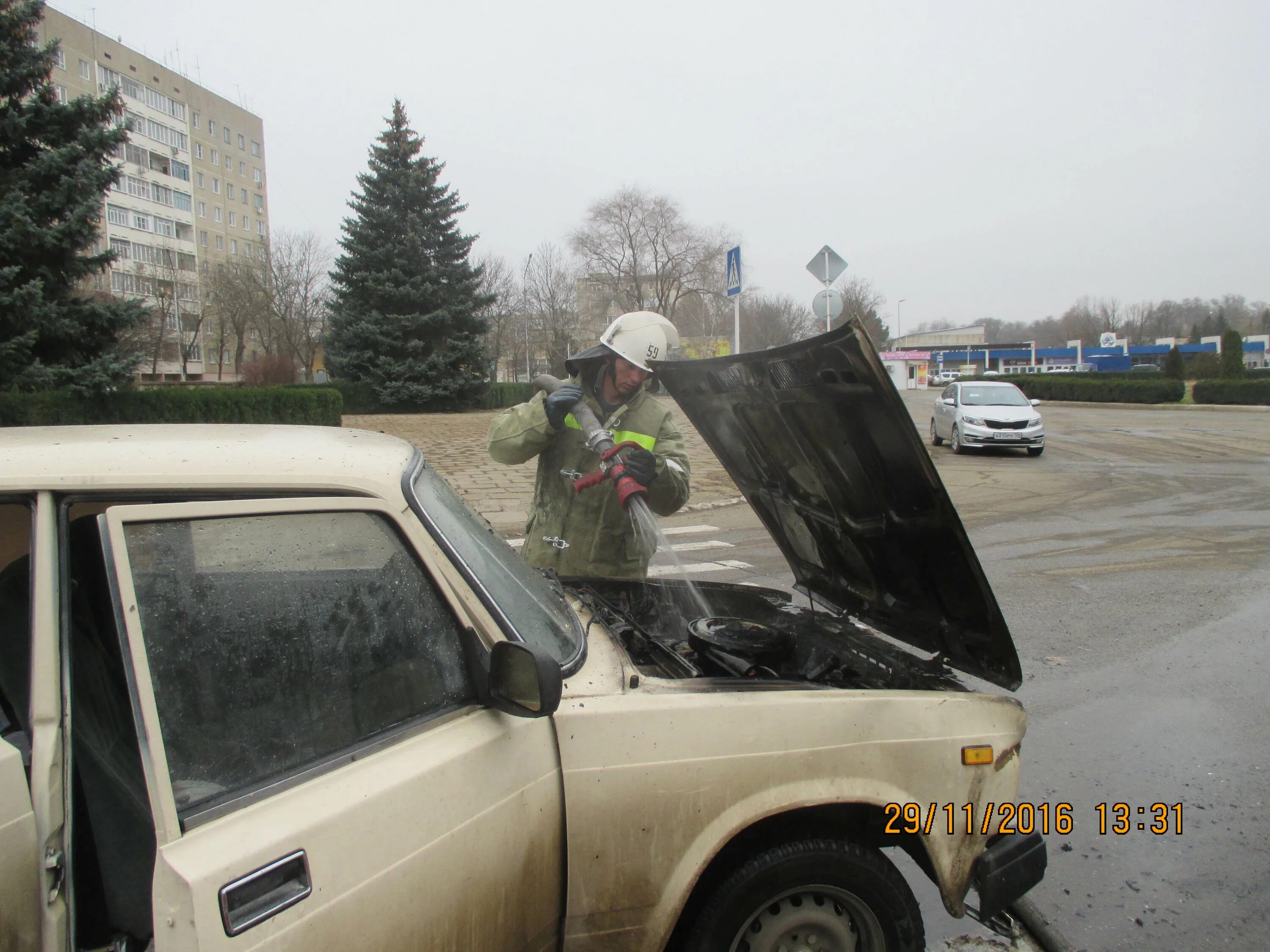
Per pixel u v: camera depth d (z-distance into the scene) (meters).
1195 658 5.44
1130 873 3.14
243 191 90.50
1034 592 7.10
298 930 1.38
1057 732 4.34
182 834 1.35
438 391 35.66
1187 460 17.44
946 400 20.22
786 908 2.05
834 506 2.95
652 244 55.03
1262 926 2.85
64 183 17.16
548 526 3.31
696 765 1.90
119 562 1.43
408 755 1.60
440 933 1.57
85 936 1.63
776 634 2.71
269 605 1.58
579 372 3.29
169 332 63.88
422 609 1.73
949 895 2.18
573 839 1.82
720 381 3.01
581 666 1.99
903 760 2.12
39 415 17.25
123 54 73.88
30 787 1.42
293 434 1.85
